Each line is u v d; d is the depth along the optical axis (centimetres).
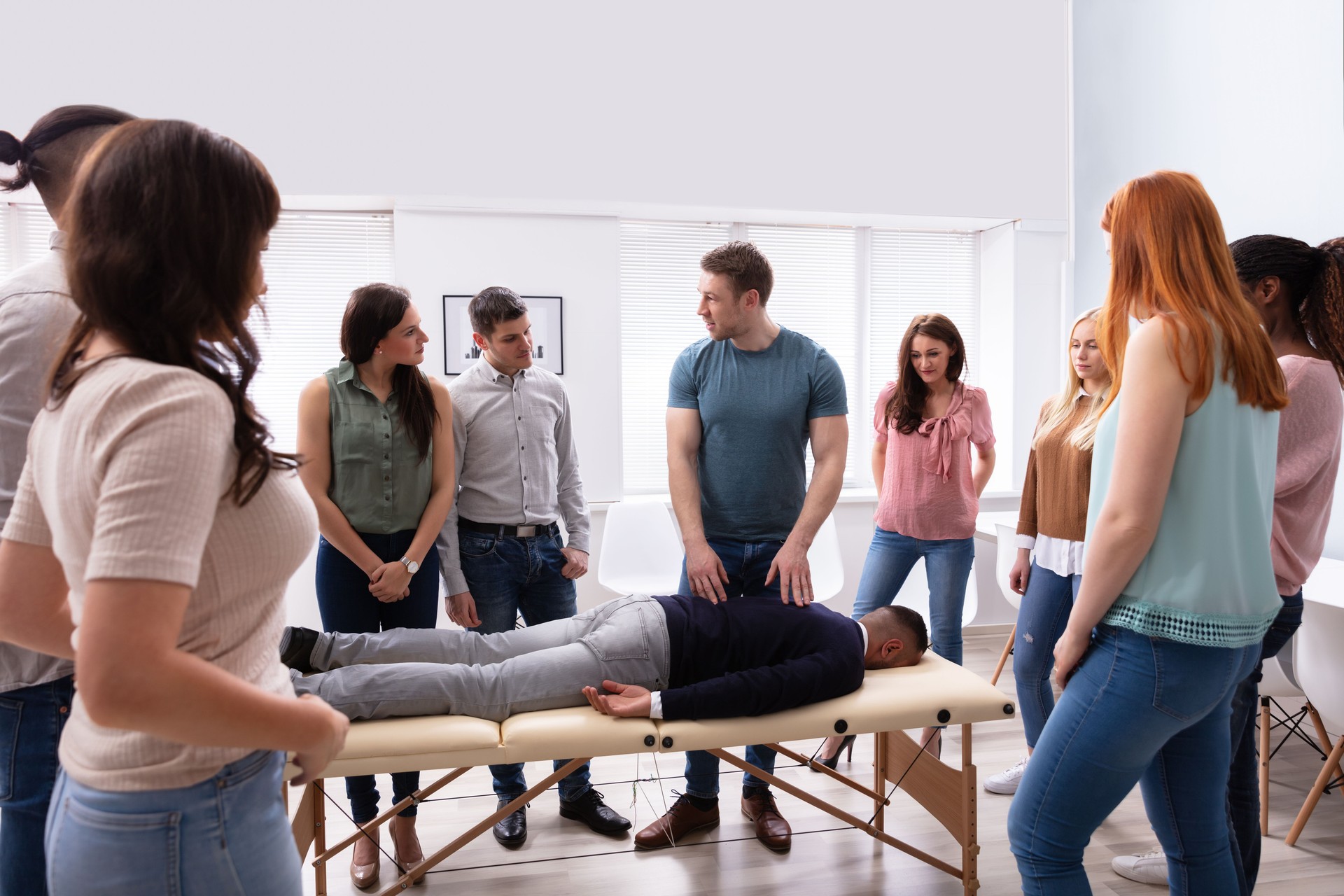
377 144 390
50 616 93
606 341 418
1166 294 130
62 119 121
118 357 79
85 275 78
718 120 421
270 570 86
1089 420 227
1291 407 167
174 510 73
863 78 434
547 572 258
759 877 225
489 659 213
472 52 397
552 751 183
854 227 473
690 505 230
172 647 73
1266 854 233
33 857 121
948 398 304
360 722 191
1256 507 131
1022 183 451
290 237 419
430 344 402
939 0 438
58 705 121
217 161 81
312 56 384
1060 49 450
